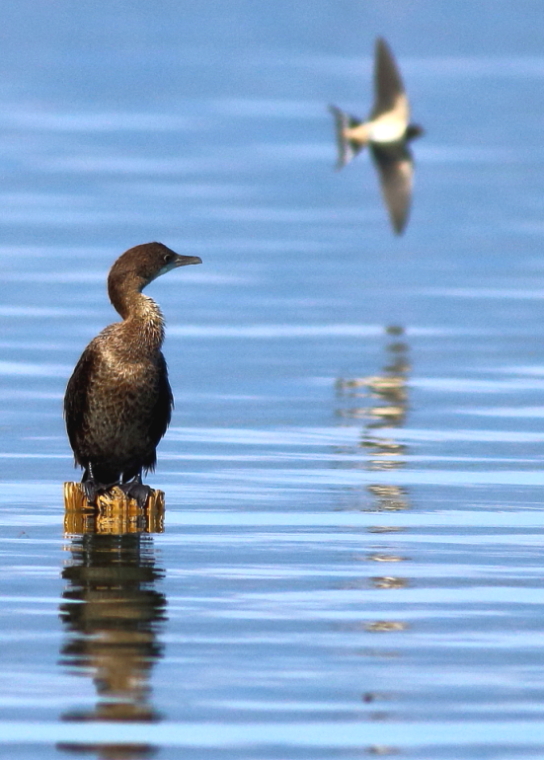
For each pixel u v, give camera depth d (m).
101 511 13.17
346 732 8.64
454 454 15.67
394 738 8.57
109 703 8.98
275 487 14.28
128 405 13.16
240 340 21.70
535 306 24.14
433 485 14.40
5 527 12.83
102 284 25.42
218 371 19.77
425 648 9.88
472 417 17.38
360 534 12.64
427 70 63.06
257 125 47.81
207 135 45.53
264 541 12.40
